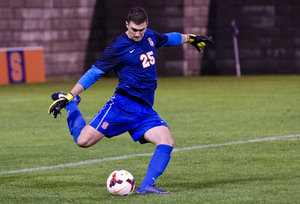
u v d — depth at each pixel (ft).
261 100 129.80
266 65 231.91
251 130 83.71
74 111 47.60
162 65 232.53
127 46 43.42
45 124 99.14
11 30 214.69
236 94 146.82
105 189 46.19
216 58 235.40
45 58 222.48
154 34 45.68
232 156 61.87
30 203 41.57
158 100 135.85
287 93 145.48
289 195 41.60
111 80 220.64
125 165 58.65
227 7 230.68
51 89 181.98
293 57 230.48
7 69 205.26
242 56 232.73
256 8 228.43
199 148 68.49
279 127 86.22
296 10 227.81
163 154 43.14
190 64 234.99
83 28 228.02
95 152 68.08
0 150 71.51
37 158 64.75
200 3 231.30
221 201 40.11
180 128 88.48
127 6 230.07
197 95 147.02
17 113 116.47
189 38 50.37
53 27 222.48
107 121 44.16
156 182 48.70
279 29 229.25
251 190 43.75
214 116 102.89
